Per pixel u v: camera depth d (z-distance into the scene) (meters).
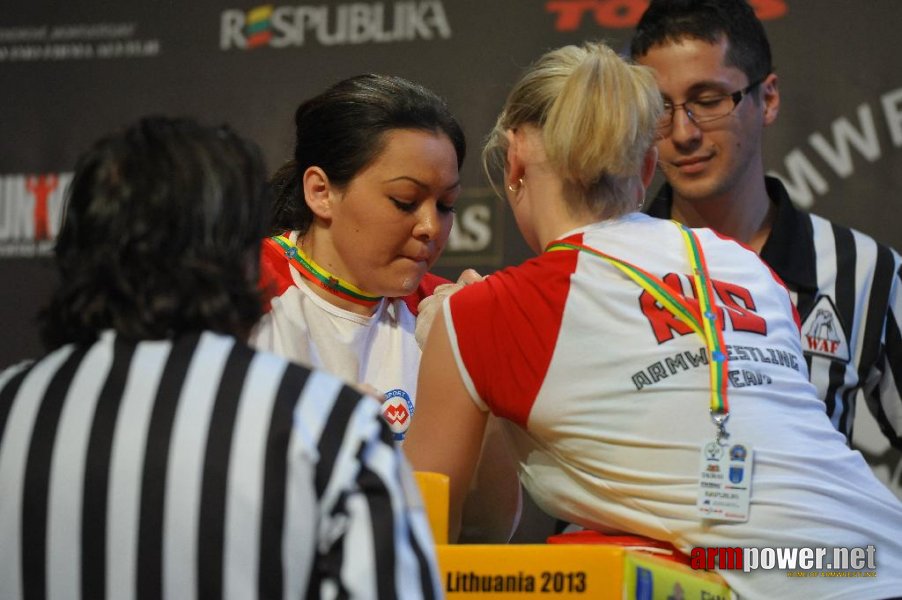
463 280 3.22
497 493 2.81
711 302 2.41
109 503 1.70
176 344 1.80
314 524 1.70
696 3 3.63
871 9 4.85
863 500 2.36
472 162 5.04
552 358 2.39
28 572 1.72
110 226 1.82
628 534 2.42
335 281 3.23
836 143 4.84
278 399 1.75
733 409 2.32
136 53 5.36
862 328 3.64
